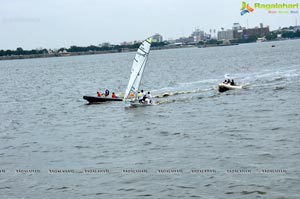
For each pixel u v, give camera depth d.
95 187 31.20
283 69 109.38
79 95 87.44
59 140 46.16
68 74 171.00
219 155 36.53
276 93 66.81
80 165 36.44
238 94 68.75
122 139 44.69
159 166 34.75
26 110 70.12
